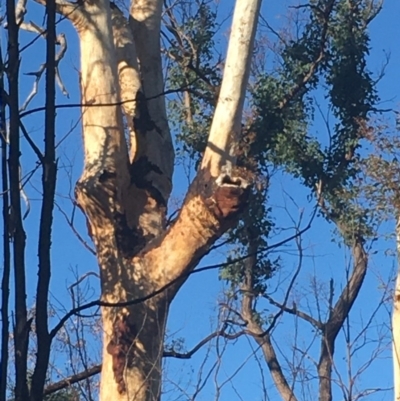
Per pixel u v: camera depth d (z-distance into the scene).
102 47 11.02
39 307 4.84
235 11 10.73
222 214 10.06
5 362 4.73
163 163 11.34
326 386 8.59
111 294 10.24
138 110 11.48
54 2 5.26
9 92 5.12
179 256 10.27
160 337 10.09
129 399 9.71
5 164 5.11
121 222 10.66
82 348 8.52
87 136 10.93
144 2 12.12
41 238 4.93
